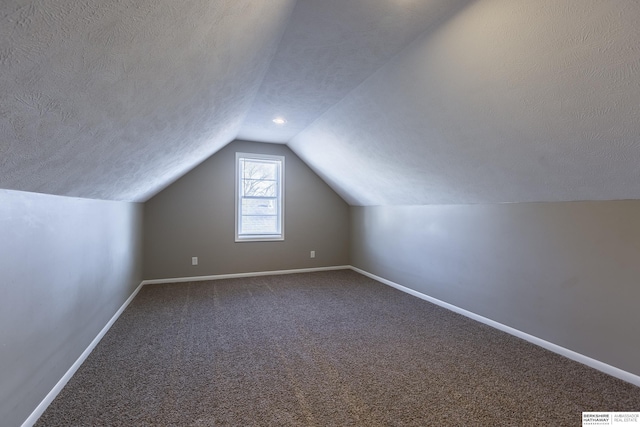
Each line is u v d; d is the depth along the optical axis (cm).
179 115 200
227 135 397
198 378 206
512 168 242
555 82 164
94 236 248
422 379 206
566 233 240
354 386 198
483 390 194
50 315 178
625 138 166
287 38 205
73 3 67
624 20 125
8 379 140
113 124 144
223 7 119
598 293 221
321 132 402
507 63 173
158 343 259
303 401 182
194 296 396
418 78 227
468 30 175
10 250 142
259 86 282
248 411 173
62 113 106
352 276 520
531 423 164
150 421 164
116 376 207
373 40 205
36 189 156
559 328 245
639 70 136
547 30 147
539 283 260
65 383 196
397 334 282
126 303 352
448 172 301
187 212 476
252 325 301
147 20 93
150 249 457
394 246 454
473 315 323
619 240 210
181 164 354
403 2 168
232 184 501
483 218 312
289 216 541
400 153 325
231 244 503
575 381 205
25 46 69
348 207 583
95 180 204
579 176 209
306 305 365
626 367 206
